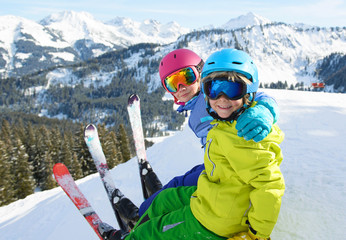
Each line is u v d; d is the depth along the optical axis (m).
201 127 2.23
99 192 4.36
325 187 2.15
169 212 1.90
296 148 3.40
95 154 2.91
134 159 6.89
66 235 3.38
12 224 5.06
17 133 43.66
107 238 2.21
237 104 1.47
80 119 166.38
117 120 146.12
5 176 26.88
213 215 1.53
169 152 5.50
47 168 33.53
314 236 1.67
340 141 3.60
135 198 3.40
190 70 2.23
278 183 1.35
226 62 1.45
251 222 1.39
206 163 1.69
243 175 1.42
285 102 8.73
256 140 1.32
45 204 5.80
